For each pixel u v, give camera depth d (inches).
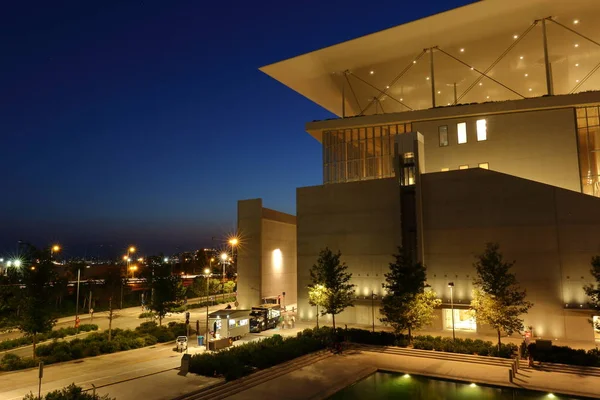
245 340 1300.4
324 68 1894.7
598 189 1418.6
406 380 879.7
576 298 1185.4
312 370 934.4
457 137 1611.7
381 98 2086.6
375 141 1759.4
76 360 1048.2
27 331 1020.5
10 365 946.1
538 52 1678.2
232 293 3161.9
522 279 1250.6
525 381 826.2
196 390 768.9
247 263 1955.0
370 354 1081.4
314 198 1646.2
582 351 954.1
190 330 1450.5
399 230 1464.1
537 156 1483.8
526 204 1275.8
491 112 1540.4
